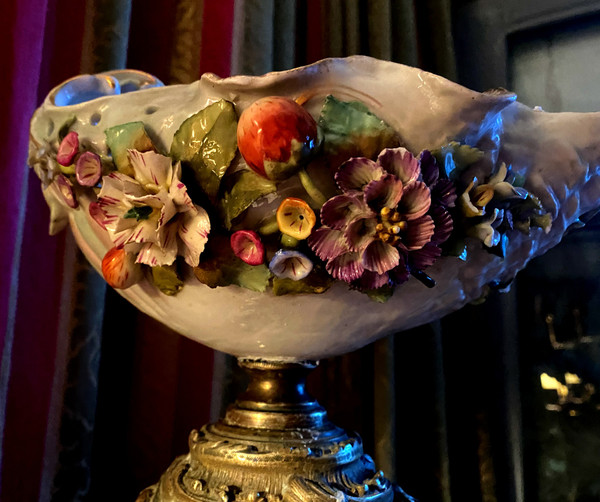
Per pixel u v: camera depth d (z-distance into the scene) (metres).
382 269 0.34
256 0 0.78
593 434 0.68
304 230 0.34
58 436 0.65
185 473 0.44
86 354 0.67
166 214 0.35
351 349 0.46
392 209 0.34
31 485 0.67
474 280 0.44
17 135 0.64
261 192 0.35
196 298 0.41
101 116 0.41
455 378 0.79
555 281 0.73
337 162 0.35
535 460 0.72
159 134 0.39
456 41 0.85
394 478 0.70
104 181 0.37
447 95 0.36
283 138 0.33
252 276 0.37
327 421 0.48
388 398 0.72
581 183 0.43
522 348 0.75
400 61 0.80
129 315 0.78
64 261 0.71
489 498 0.71
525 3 0.78
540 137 0.41
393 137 0.36
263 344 0.43
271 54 0.79
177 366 0.77
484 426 0.74
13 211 0.63
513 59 0.81
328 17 0.83
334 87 0.36
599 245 0.70
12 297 0.63
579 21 0.76
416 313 0.44
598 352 0.69
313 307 0.40
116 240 0.37
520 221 0.41
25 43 0.65
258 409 0.46
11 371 0.68
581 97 0.75
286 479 0.41
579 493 0.68
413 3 0.83
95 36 0.72
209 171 0.36
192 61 0.80
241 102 0.37
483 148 0.38
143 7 0.83
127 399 0.76
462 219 0.37
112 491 0.74
